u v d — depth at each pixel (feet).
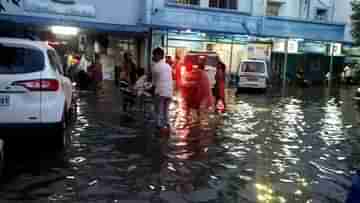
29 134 21.17
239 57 87.51
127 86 39.63
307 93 72.69
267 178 19.24
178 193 16.76
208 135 28.71
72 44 72.59
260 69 69.97
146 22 72.64
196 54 64.95
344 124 37.22
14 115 20.40
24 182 17.42
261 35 80.53
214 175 19.35
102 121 32.71
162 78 29.37
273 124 35.12
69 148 23.29
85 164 20.30
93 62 64.64
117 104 43.65
